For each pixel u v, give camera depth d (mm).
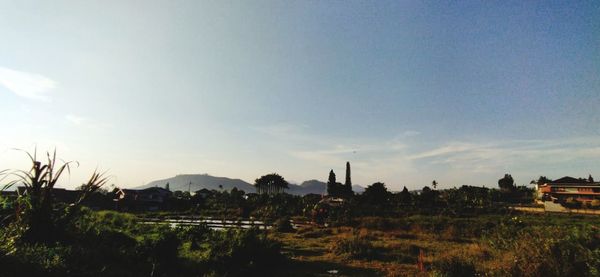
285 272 13539
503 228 19250
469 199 63469
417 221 37281
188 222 36969
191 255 13930
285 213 50594
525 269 9930
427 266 14609
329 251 18969
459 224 32594
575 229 11555
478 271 11336
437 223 34469
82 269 8352
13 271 7082
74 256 9008
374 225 35625
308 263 15422
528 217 44969
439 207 60469
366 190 74000
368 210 53750
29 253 8078
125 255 11008
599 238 10617
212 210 56469
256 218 47656
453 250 18297
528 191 83812
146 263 10898
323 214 42562
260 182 105438
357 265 15078
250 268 12531
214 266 12047
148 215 46312
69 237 11102
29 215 10328
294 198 67938
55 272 7656
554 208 56031
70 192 45969
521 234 14414
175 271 11078
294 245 21484
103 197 55438
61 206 12070
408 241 24359
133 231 20500
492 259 13703
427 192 69625
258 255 13547
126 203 56812
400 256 16859
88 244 11055
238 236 14188
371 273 13586
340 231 30609
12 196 11758
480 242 20078
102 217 23328
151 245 11414
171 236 11992
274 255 14602
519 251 11008
